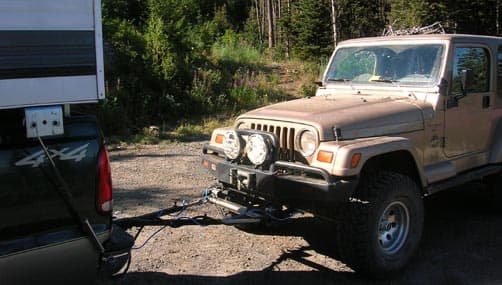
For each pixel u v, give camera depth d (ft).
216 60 57.16
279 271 14.90
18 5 8.77
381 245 14.30
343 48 19.62
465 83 17.01
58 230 9.51
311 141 14.02
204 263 15.33
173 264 15.21
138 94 43.39
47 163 9.32
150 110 43.01
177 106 44.14
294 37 93.25
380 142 13.98
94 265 9.99
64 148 9.52
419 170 15.23
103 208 10.05
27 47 8.93
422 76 17.03
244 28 163.94
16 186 9.02
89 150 9.84
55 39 9.22
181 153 31.60
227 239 17.28
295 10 99.25
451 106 16.96
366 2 97.50
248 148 14.64
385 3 110.22
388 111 15.37
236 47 69.10
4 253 8.86
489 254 16.15
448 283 14.17
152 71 45.78
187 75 48.32
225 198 15.61
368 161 14.46
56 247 9.41
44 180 9.31
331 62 19.79
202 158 16.40
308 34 87.35
